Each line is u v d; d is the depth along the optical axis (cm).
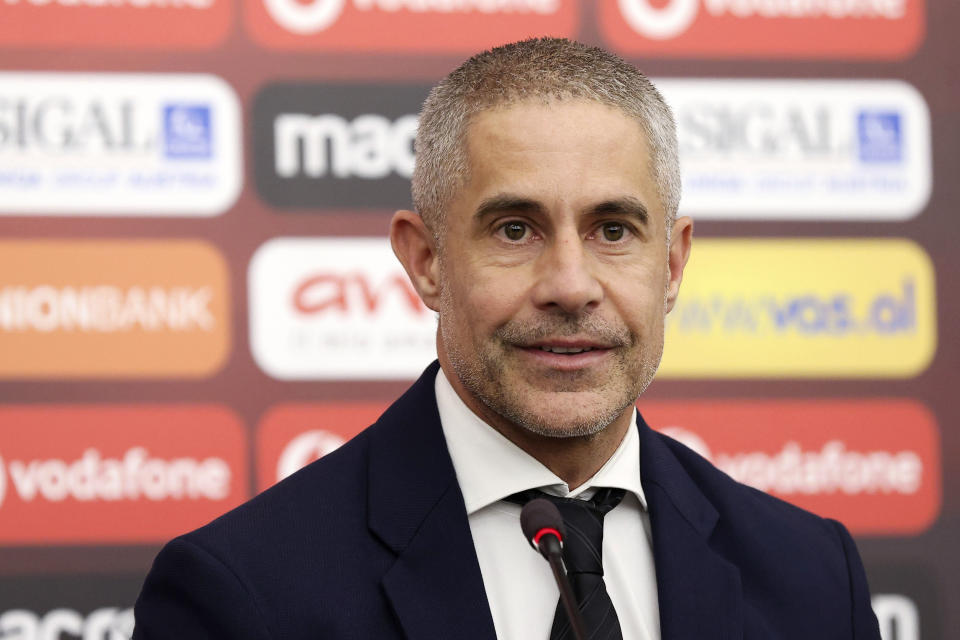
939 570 1200
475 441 647
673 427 1195
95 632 1127
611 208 603
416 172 659
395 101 1195
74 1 1164
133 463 1142
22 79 1153
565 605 554
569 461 637
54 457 1134
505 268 604
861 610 688
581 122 606
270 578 604
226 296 1163
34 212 1146
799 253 1213
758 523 695
